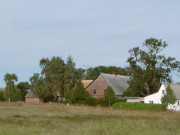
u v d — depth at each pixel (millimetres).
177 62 77125
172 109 59000
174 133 20672
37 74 89688
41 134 17656
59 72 87000
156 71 75562
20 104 59906
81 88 68312
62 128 21359
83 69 129750
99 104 63969
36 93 89062
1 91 113750
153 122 27844
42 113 35406
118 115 35281
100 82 84000
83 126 22828
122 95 78000
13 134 17562
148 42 77500
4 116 30375
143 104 55188
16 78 107062
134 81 77250
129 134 19391
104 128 21969
